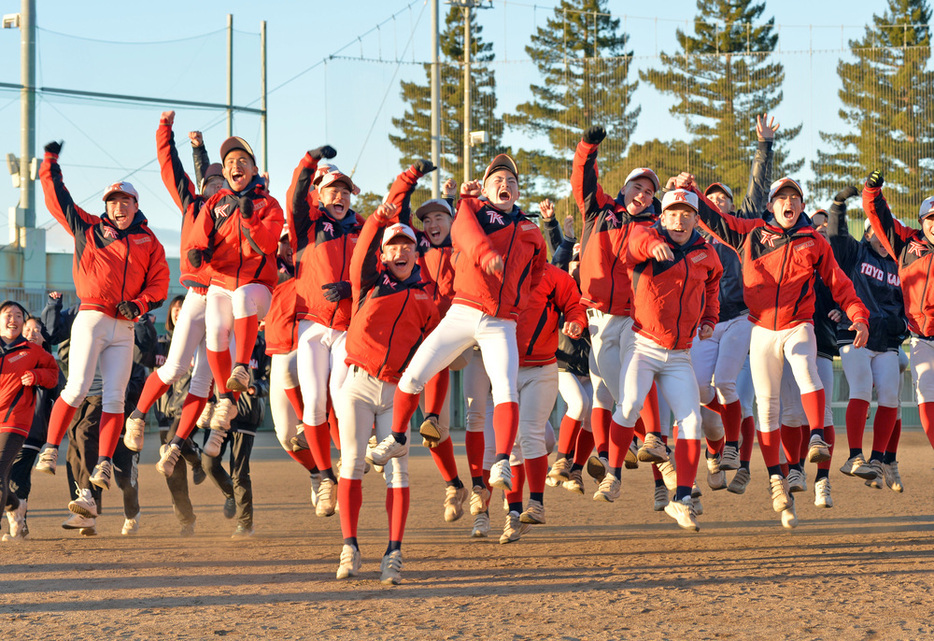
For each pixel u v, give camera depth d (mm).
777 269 8281
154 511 10961
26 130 20859
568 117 37188
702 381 9602
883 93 32969
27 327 9312
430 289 8664
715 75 35125
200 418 9148
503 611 5754
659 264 7559
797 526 9102
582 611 5723
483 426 8750
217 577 6941
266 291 8398
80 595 6344
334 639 5164
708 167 35219
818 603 5828
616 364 8469
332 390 7789
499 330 7125
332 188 8016
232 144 8242
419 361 6934
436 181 27781
